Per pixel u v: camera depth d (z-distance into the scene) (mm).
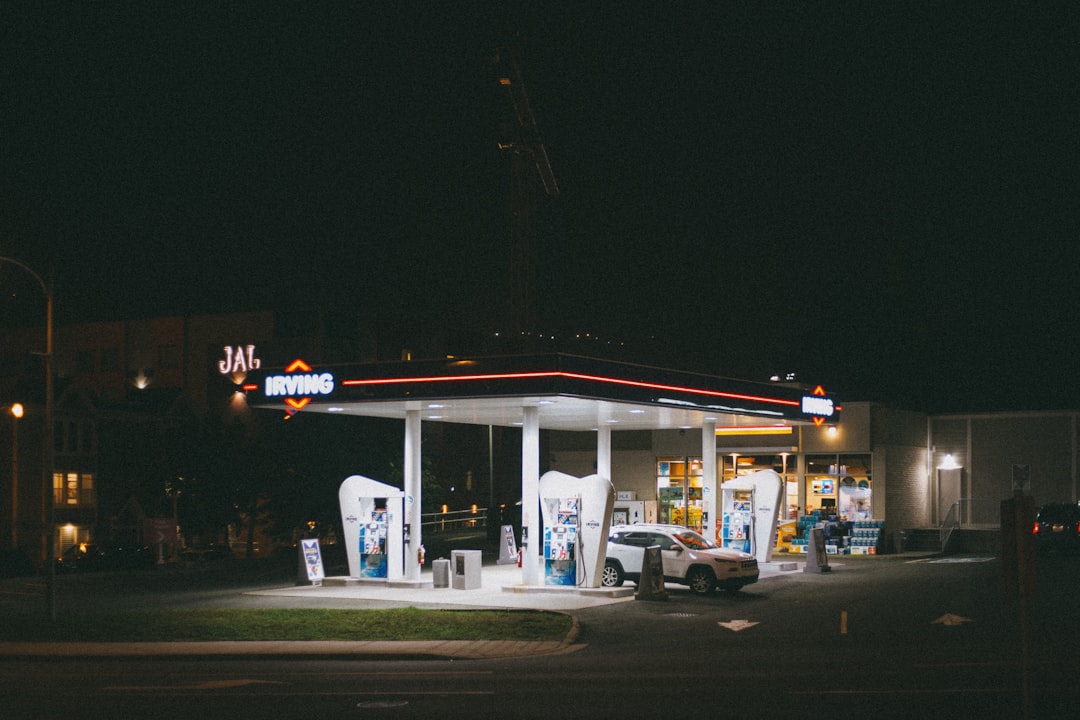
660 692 14211
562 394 27812
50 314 25672
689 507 49281
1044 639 19781
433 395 29312
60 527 51688
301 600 28406
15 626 23219
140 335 72875
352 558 32469
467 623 22203
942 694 13828
